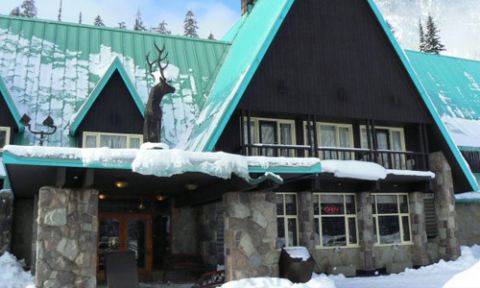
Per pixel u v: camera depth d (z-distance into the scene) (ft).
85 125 52.75
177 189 50.19
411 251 61.93
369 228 58.75
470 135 72.95
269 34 53.88
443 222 62.64
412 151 64.34
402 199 63.52
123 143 53.98
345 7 62.54
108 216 56.44
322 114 57.77
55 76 59.41
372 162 58.39
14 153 31.71
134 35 69.00
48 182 41.11
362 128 63.31
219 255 51.75
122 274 37.68
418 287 45.06
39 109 55.21
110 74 53.98
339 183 59.26
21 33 63.31
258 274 39.29
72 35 65.77
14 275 45.83
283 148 54.75
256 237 39.86
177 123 59.00
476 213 73.51
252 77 54.29
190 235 58.34
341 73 60.13
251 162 37.76
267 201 40.78
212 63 69.21
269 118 58.49
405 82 63.52
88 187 36.88
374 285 47.32
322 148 56.18
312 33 59.72
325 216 58.54
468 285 21.68
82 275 35.60
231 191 40.14
